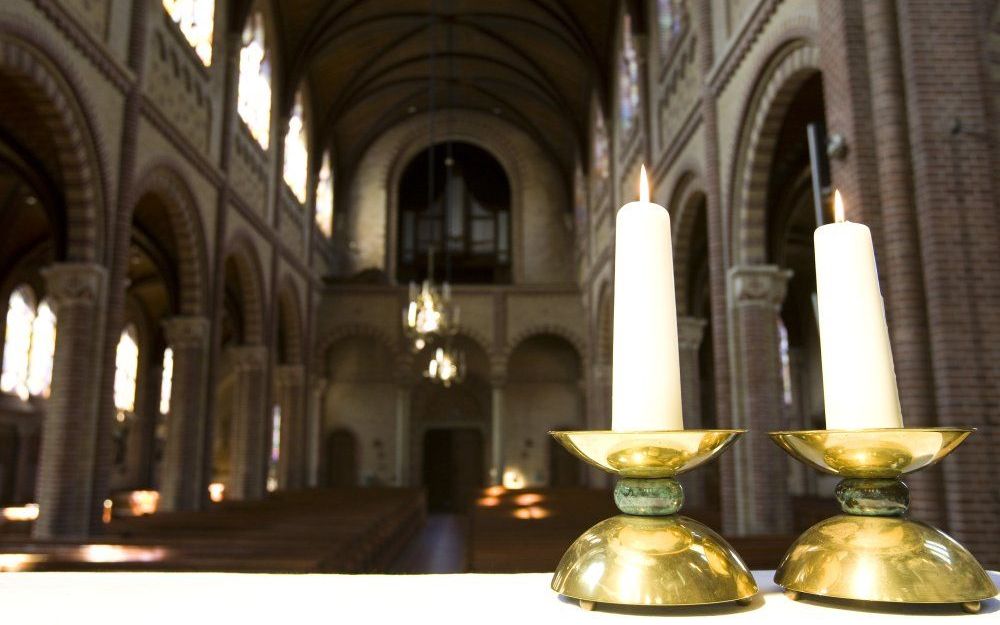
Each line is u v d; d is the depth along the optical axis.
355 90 24.27
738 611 1.04
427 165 29.30
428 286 14.65
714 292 10.79
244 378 17.88
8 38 8.25
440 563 14.95
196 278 14.12
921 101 5.82
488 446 26.78
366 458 26.11
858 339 1.18
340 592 1.19
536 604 1.10
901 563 1.03
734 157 10.34
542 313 25.38
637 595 1.01
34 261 18.92
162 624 0.96
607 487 21.22
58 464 9.51
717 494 20.22
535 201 27.30
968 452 5.30
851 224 1.24
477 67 24.81
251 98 17.44
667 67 14.30
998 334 5.45
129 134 10.84
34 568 6.75
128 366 24.62
